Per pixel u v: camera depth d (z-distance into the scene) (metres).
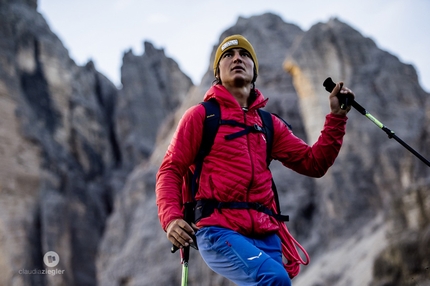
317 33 53.62
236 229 4.73
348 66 53.06
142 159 78.25
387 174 44.09
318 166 5.22
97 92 89.12
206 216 4.79
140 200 60.50
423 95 51.09
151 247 53.12
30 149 68.88
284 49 65.38
